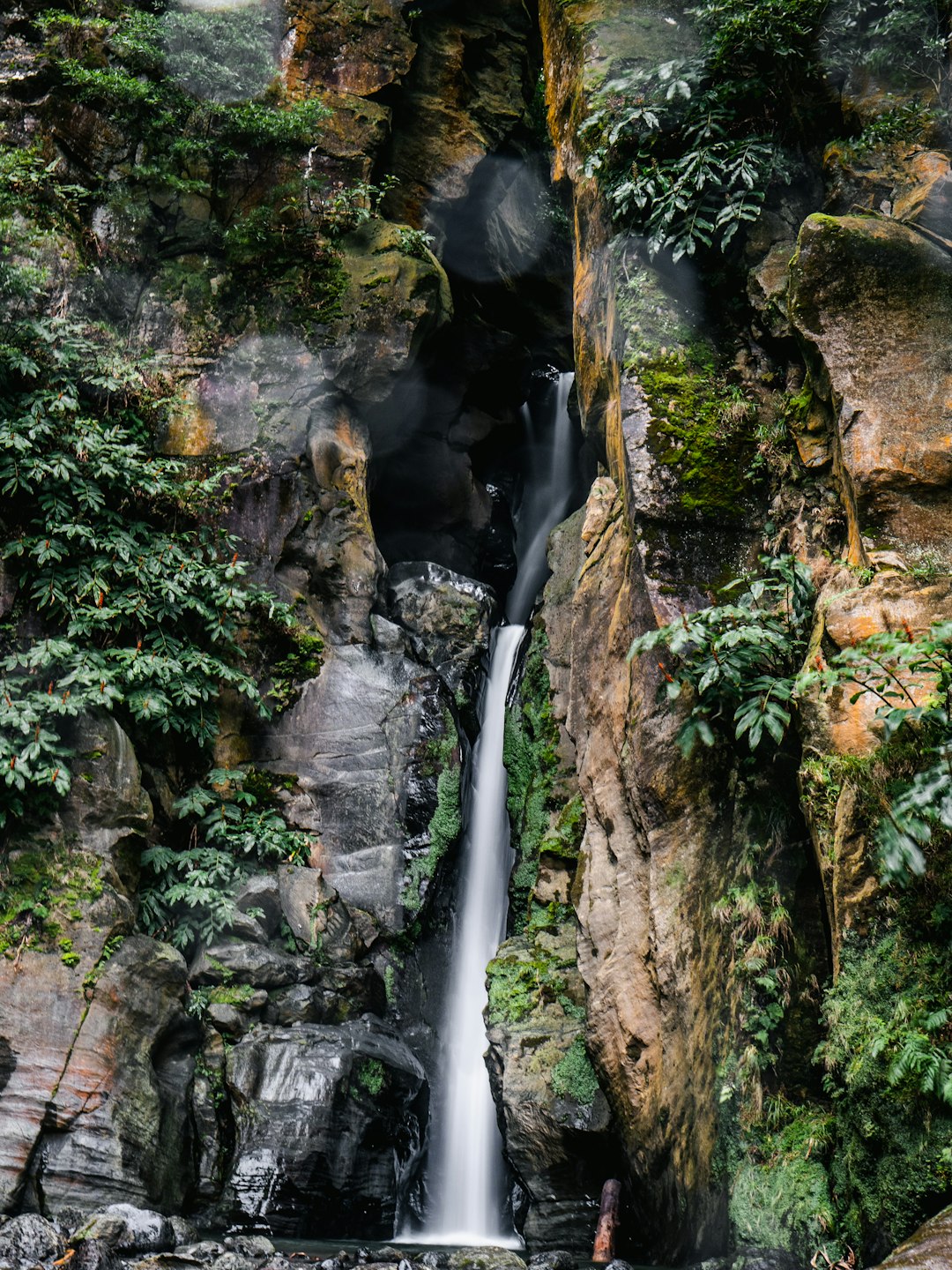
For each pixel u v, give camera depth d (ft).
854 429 21.49
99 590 30.71
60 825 27.94
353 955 32.37
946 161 23.48
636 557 25.57
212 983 29.89
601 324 30.09
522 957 29.32
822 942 20.58
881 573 20.16
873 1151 17.29
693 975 22.20
